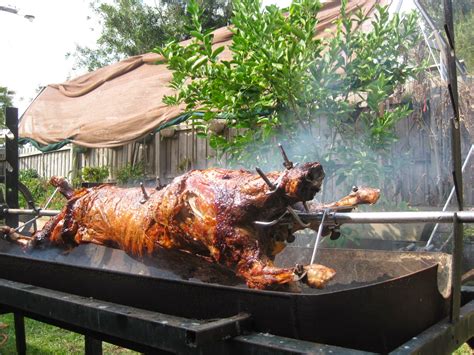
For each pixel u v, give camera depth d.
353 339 1.53
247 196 1.92
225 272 2.23
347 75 3.79
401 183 4.68
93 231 2.73
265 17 3.63
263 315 1.58
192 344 1.42
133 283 2.00
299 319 1.49
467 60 5.57
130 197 2.56
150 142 8.92
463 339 1.83
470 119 4.24
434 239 3.84
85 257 3.58
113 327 1.79
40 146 9.41
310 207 2.14
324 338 1.49
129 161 9.52
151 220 2.25
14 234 3.28
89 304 1.92
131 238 2.40
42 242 3.09
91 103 8.68
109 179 9.75
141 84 7.91
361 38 3.84
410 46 4.05
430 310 1.76
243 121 3.87
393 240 3.96
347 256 2.47
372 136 3.71
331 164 3.75
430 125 4.51
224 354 1.54
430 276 1.75
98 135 7.71
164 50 3.91
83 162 10.95
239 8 3.73
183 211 2.09
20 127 9.83
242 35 3.76
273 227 2.01
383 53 3.88
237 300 1.65
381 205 4.04
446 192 4.37
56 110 9.46
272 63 3.47
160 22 18.92
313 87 3.63
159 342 1.62
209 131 6.55
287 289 1.74
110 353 3.55
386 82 3.66
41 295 2.14
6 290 2.36
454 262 1.70
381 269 2.32
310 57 3.73
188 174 2.21
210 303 1.74
